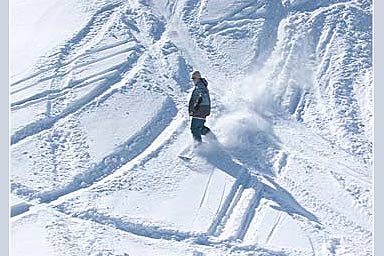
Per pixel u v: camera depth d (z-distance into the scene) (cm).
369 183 3997
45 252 3328
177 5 5616
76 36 5222
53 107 4525
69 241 3428
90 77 4803
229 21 5466
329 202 3825
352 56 5094
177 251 3397
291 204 3794
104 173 4019
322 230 3597
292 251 3419
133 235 3516
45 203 3741
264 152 4238
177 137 4322
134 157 4156
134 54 5050
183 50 5162
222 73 4981
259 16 5503
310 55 5138
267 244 3466
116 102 4597
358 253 3434
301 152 4259
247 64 5075
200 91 4191
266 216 3678
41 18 5444
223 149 4234
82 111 4512
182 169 4038
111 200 3772
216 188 3888
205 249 3422
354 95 4769
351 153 4281
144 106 4578
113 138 4288
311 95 4788
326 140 4397
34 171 3978
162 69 4947
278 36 5338
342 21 5400
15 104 4541
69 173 3972
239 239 3509
